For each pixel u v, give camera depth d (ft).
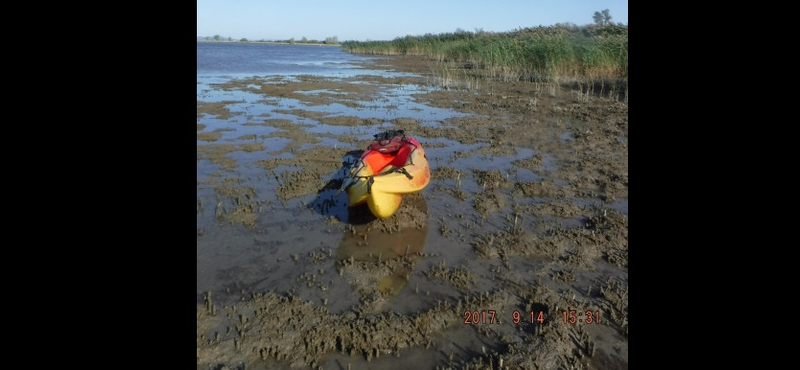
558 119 45.11
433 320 14.08
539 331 13.56
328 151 32.89
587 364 12.31
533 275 16.94
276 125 41.34
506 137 37.76
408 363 12.41
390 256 18.25
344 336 13.26
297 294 15.53
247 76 85.71
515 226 20.98
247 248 18.70
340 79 82.02
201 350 12.53
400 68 110.01
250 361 12.36
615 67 66.44
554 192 25.21
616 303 14.84
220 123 41.63
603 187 26.17
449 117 46.68
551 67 72.23
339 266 17.43
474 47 102.99
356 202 20.24
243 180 26.53
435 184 26.45
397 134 27.35
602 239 19.45
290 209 22.66
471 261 17.97
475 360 12.37
